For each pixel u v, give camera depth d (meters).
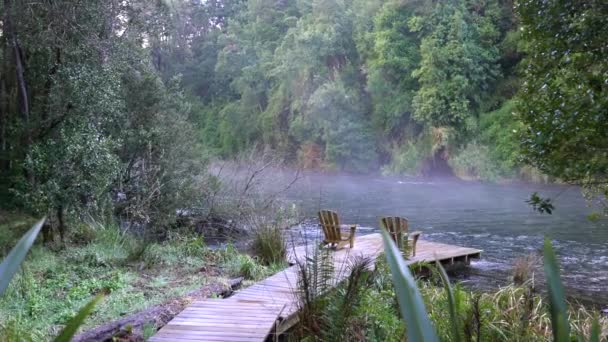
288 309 5.38
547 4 4.58
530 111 4.76
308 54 34.97
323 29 35.38
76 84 8.96
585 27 4.38
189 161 12.46
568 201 18.83
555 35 4.59
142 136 11.51
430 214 16.81
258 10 43.31
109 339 4.80
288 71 36.03
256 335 4.58
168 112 12.62
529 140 4.80
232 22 44.69
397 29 31.77
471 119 27.95
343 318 3.82
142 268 8.21
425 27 30.31
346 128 32.81
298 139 35.28
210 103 45.31
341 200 20.62
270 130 37.50
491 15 29.56
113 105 9.70
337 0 35.81
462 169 27.83
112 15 9.95
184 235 11.28
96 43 9.46
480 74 28.72
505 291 6.10
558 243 11.65
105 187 9.54
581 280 8.52
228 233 11.99
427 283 7.43
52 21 9.16
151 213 11.27
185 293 6.61
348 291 3.97
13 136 9.82
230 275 8.03
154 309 5.63
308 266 4.68
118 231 9.88
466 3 30.36
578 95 4.35
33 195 8.65
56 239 9.23
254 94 39.91
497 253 10.88
